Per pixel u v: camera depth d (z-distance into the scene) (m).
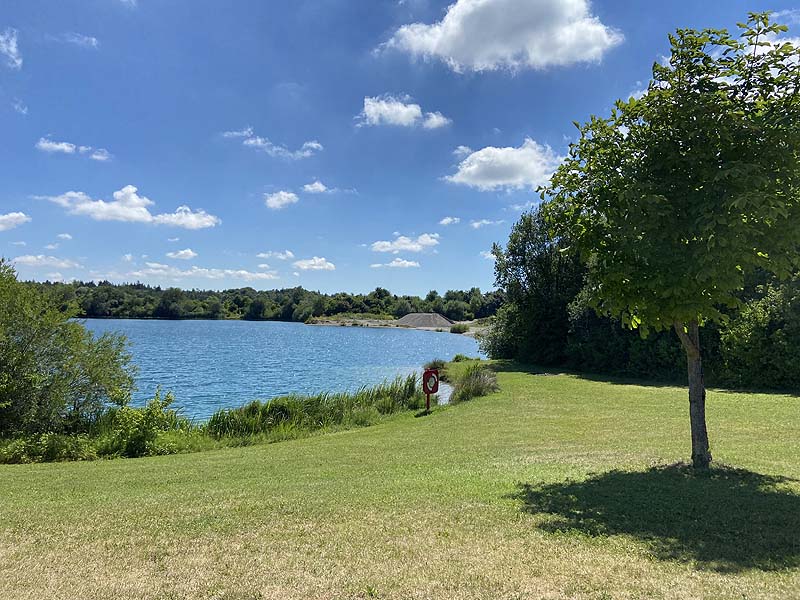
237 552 4.60
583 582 3.80
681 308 6.07
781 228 5.67
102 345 15.30
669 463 7.75
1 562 4.48
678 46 6.33
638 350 25.00
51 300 14.66
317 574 4.07
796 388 18.89
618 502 5.78
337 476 7.98
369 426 16.20
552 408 15.50
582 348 28.77
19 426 13.52
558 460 8.49
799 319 18.42
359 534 4.98
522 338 34.59
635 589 3.66
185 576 4.11
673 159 6.05
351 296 160.88
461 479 7.27
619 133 6.70
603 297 6.83
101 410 15.05
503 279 35.81
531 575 3.94
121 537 5.09
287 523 5.39
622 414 13.80
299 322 151.75
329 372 37.00
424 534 4.93
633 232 5.96
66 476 9.05
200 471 9.08
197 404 24.14
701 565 4.04
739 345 19.92
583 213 7.06
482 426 13.05
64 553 4.68
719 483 6.43
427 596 3.65
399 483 7.14
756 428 10.91
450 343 75.31
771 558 4.14
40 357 14.17
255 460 10.16
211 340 69.81
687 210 5.96
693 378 7.37
